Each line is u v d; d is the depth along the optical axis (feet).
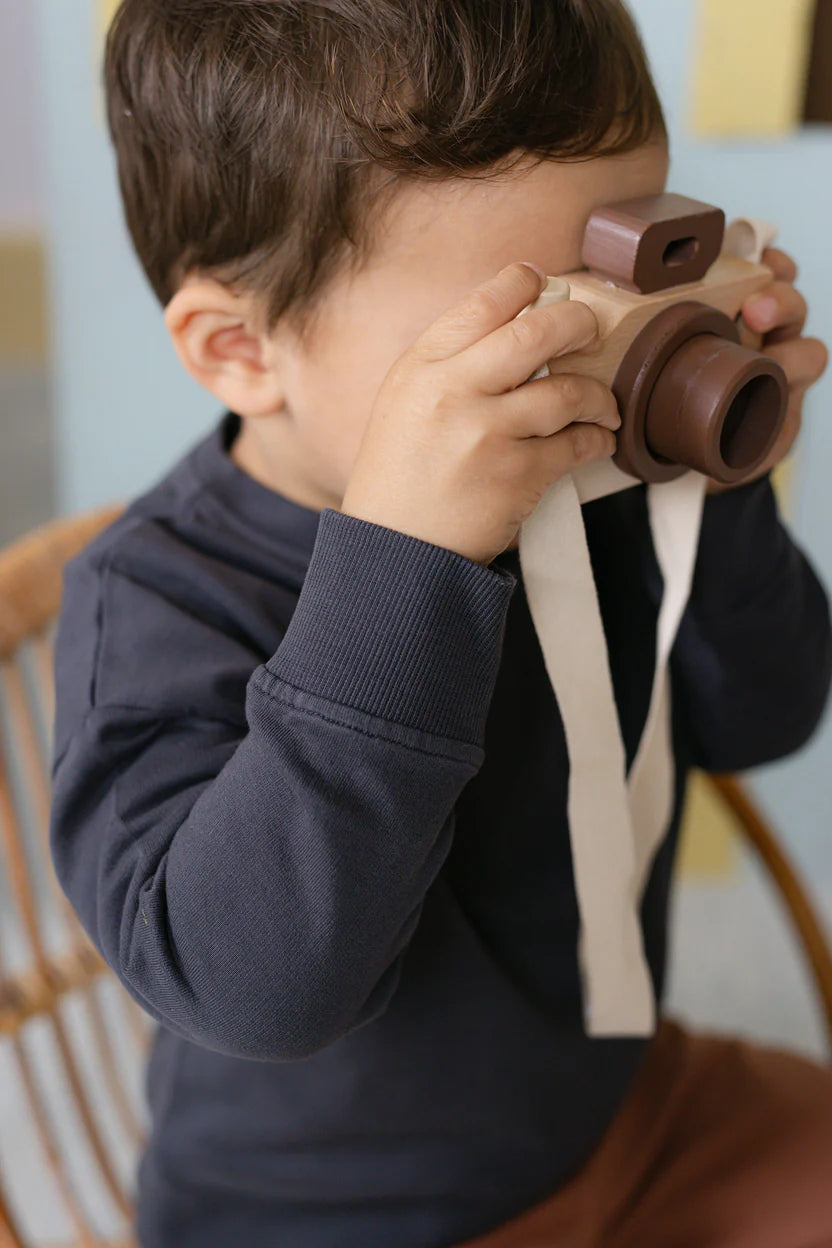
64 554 2.67
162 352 4.09
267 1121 2.28
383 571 1.59
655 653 2.39
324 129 1.75
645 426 1.63
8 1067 4.29
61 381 4.14
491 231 1.73
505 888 2.27
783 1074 2.71
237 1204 2.36
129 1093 4.22
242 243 1.91
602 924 2.14
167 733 1.91
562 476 1.67
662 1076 2.66
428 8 1.73
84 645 2.03
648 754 2.26
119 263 3.95
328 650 1.62
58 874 1.92
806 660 2.50
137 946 1.75
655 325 1.61
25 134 3.78
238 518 2.15
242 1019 1.71
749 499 2.22
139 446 4.25
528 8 1.75
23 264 3.96
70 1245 3.34
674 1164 2.51
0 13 3.59
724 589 2.31
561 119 1.72
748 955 4.88
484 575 1.60
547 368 1.57
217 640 1.97
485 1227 2.32
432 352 1.58
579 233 1.74
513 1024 2.25
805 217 3.88
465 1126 2.27
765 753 2.62
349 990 1.71
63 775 1.90
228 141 1.86
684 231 1.65
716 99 3.70
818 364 1.96
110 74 2.07
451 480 1.57
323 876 1.64
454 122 1.69
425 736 1.62
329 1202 2.31
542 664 2.20
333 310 1.86
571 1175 2.41
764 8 3.56
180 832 1.75
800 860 5.02
